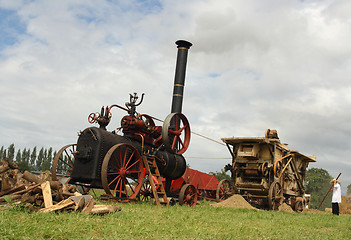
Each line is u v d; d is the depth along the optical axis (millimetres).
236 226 7492
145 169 12602
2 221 5258
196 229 6543
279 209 16844
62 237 4836
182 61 17641
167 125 13227
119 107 13289
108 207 7410
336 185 15234
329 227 9336
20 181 9391
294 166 19109
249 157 17484
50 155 101188
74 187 14078
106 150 11797
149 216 7836
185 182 23203
